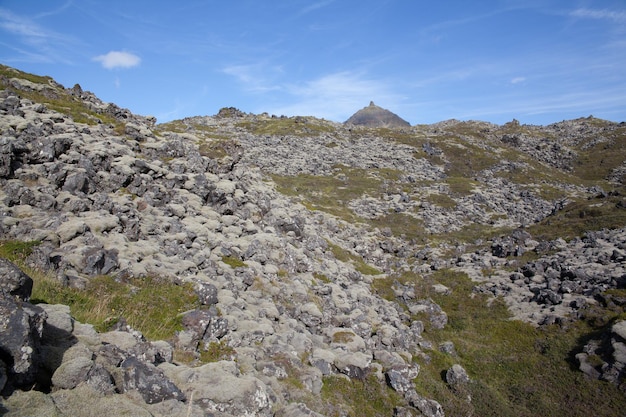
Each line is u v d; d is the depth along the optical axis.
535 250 56.38
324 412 18.56
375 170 106.94
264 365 18.45
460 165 119.94
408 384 24.84
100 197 24.97
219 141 52.25
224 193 35.91
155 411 10.42
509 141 151.12
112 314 16.48
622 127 164.75
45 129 30.08
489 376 33.50
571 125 188.38
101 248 19.98
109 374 10.54
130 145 36.25
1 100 31.84
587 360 32.31
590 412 28.14
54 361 10.10
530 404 29.88
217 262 26.25
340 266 42.97
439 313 43.16
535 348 35.91
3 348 8.81
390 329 32.41
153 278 20.36
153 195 29.78
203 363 15.95
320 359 22.61
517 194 97.19
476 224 77.12
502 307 43.38
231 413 12.02
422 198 88.25
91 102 47.03
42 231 19.25
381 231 69.19
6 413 7.95
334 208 76.94
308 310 27.31
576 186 109.31
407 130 161.12
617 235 53.81
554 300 41.09
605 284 41.16
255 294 25.39
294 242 38.59
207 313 18.27
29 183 23.69
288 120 158.25
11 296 9.98
